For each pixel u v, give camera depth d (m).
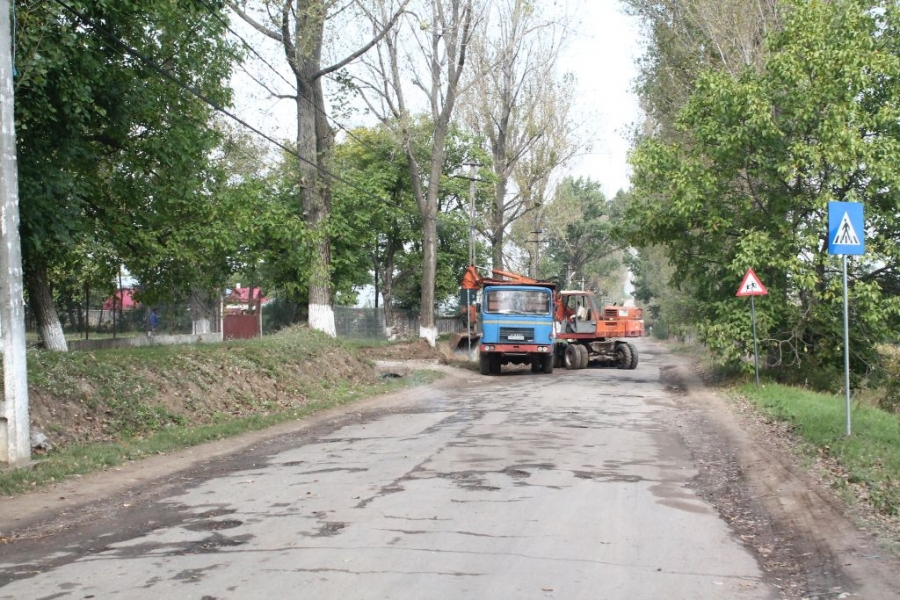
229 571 5.97
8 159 10.78
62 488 9.56
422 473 9.92
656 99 33.56
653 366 38.22
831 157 20.41
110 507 8.52
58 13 12.91
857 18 21.25
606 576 5.92
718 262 24.14
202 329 31.58
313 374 22.33
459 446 12.18
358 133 42.56
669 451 11.91
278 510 8.01
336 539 6.84
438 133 35.00
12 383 10.65
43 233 14.33
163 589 5.58
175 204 18.94
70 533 7.39
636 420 15.66
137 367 15.88
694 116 23.47
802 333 23.12
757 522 7.85
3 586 5.75
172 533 7.20
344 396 20.69
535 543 6.77
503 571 5.97
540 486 9.14
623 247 30.42
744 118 22.30
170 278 20.78
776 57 21.52
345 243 36.19
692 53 31.34
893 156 20.45
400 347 34.97
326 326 26.75
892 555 6.51
